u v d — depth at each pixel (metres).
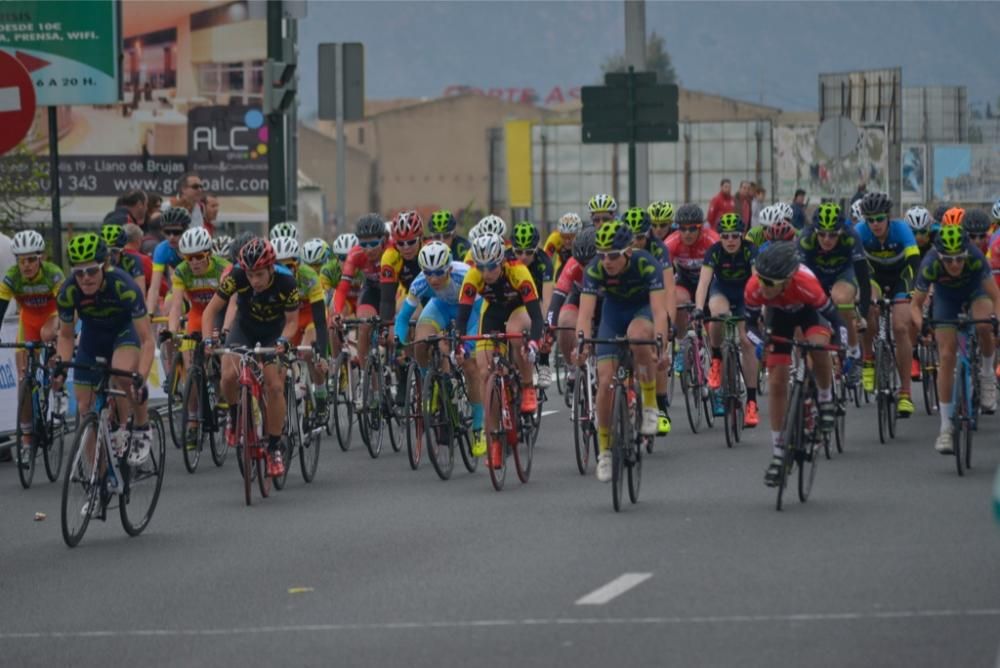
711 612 16.55
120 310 23.86
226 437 30.56
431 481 27.77
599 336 25.31
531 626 16.27
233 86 71.19
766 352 23.91
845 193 112.38
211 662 15.59
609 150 92.56
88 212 71.19
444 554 20.47
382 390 31.64
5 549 22.38
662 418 30.28
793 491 25.00
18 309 33.12
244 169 71.25
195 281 31.41
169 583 19.48
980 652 14.78
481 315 28.27
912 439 31.69
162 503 26.12
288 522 23.73
